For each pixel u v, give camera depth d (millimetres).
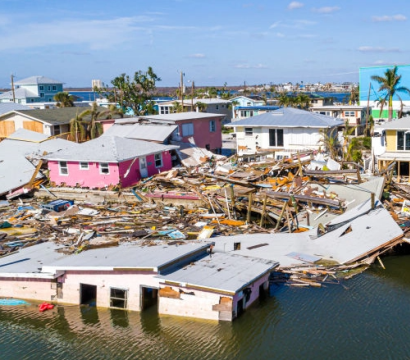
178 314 18125
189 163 40438
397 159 34406
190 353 16031
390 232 22375
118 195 33312
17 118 52094
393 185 30453
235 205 28953
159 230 25734
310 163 36094
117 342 16891
